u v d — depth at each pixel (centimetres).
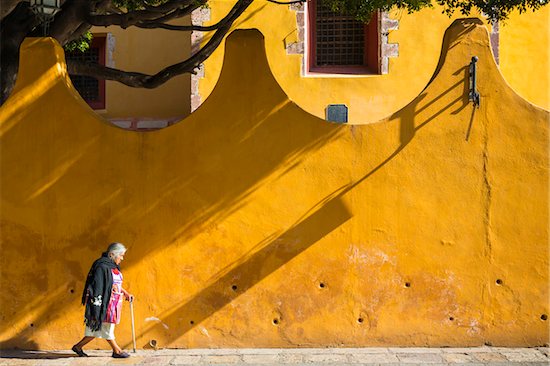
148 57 1611
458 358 838
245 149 913
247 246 909
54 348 925
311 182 905
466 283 889
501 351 868
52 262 931
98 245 926
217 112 918
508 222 889
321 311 899
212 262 912
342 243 900
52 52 947
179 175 920
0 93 1062
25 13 1091
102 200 928
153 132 926
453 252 891
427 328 891
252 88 916
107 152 930
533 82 1397
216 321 911
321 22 1452
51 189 936
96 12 1126
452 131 896
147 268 919
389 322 893
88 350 920
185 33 1600
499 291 888
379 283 895
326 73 1429
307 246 903
